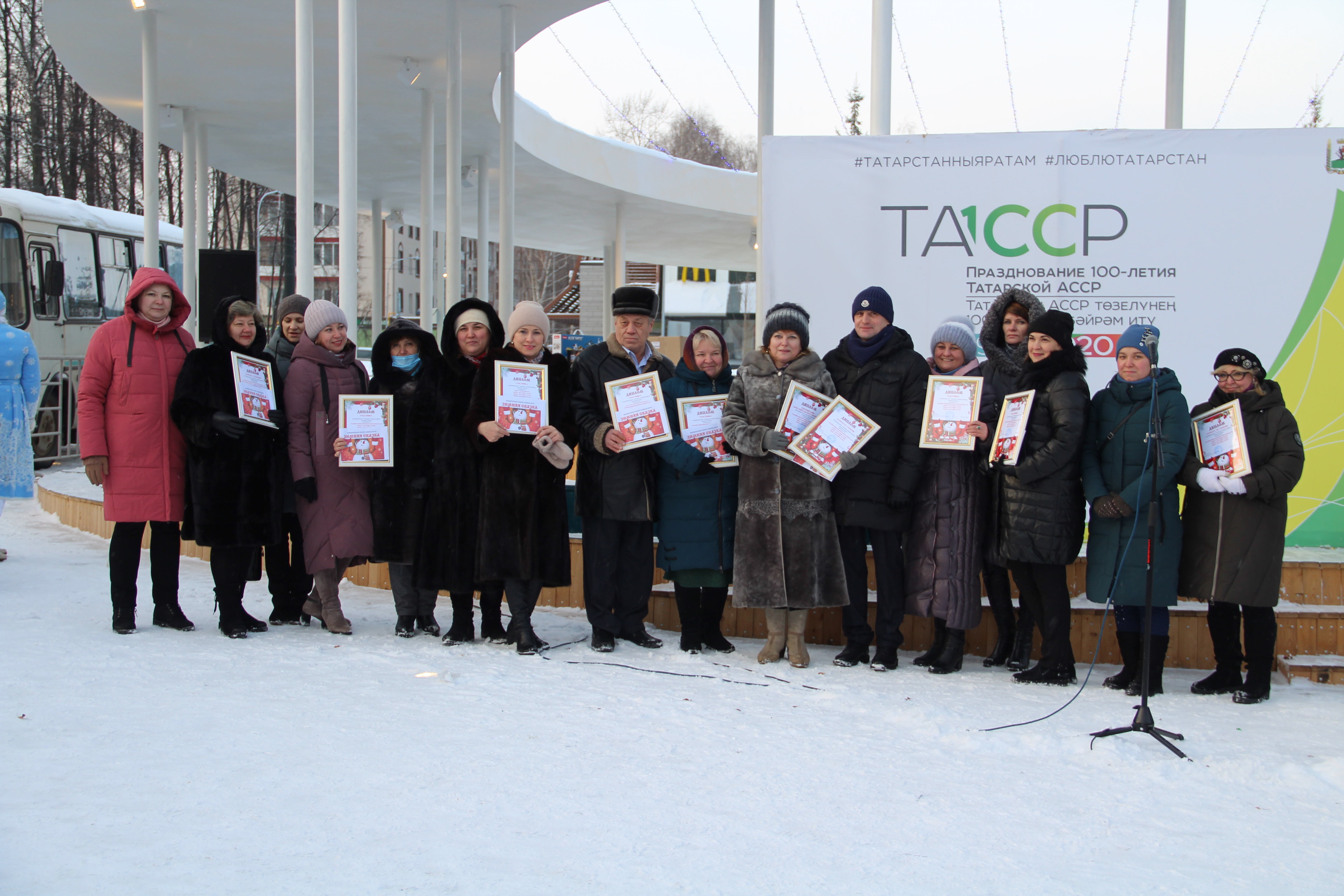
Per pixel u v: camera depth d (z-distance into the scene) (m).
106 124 26.59
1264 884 2.84
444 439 5.71
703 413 5.62
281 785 3.32
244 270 12.27
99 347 5.60
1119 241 6.80
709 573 5.73
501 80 11.62
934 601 5.43
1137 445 5.09
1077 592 6.48
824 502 5.48
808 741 4.09
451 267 11.94
